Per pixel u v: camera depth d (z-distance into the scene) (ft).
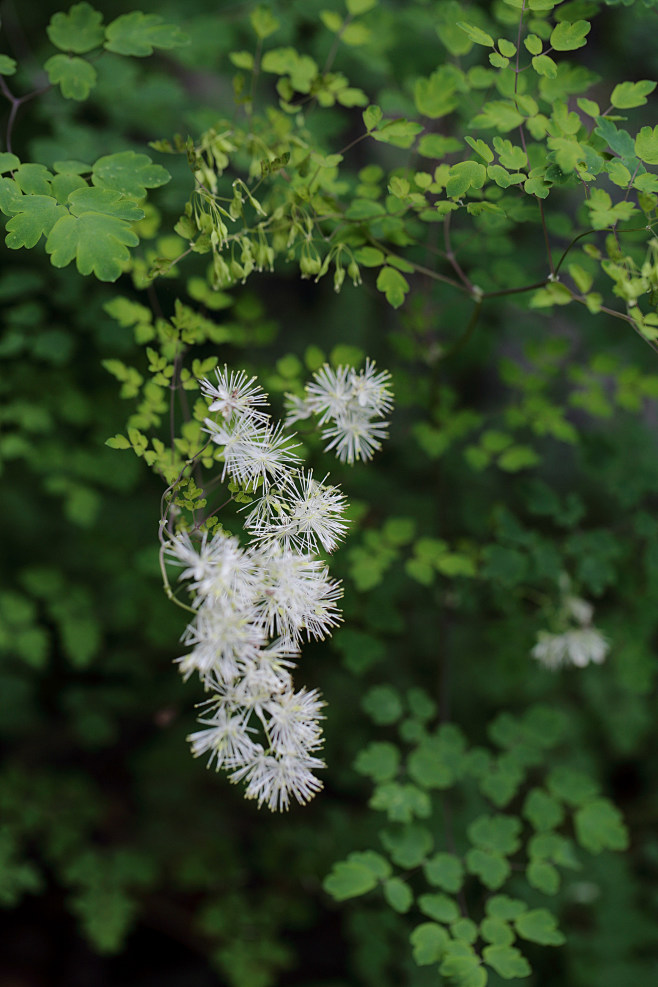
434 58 2.59
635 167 2.01
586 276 2.07
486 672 2.99
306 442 2.23
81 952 3.62
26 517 3.05
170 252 2.27
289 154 2.07
